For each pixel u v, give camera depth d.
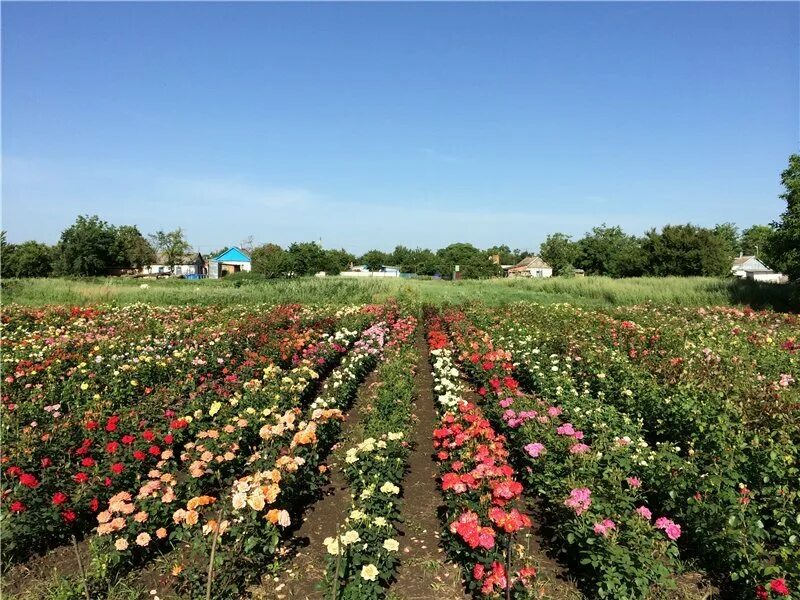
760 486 4.92
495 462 5.50
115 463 5.38
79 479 4.89
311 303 24.09
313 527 5.22
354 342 14.15
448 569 4.52
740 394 7.12
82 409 7.32
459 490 4.74
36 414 7.14
